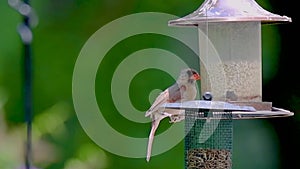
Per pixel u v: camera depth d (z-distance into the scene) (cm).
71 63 1325
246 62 736
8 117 1220
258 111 698
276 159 1273
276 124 1277
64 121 1245
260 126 1276
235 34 734
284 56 1262
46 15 1324
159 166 1266
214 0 725
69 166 1220
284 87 1267
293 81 1261
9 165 1101
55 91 1308
